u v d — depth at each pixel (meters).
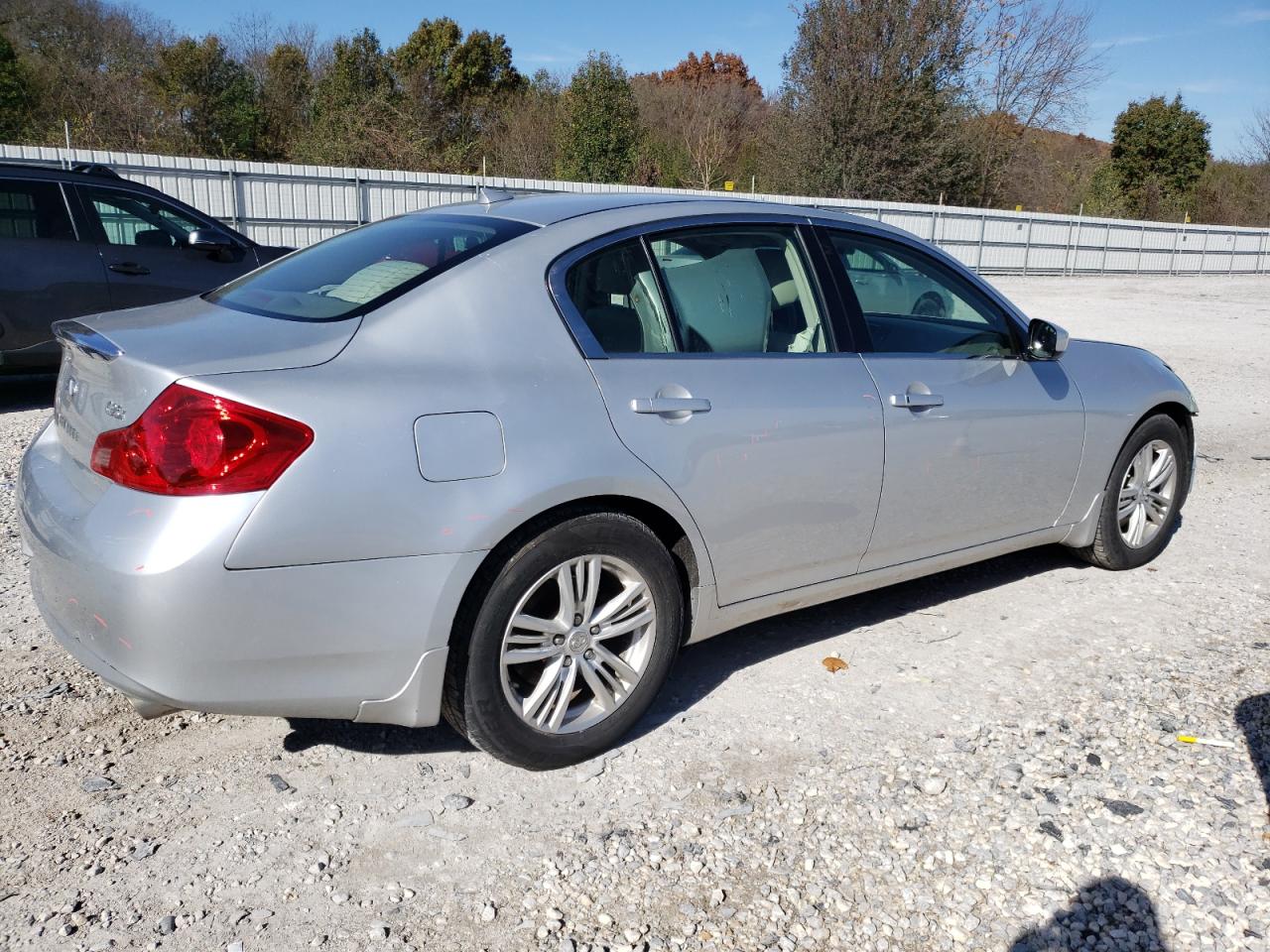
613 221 3.12
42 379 9.27
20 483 2.95
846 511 3.41
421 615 2.55
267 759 2.99
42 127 32.84
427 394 2.57
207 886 2.43
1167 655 3.76
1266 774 2.95
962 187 35.78
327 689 2.53
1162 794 2.85
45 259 7.46
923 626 4.02
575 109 33.53
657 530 3.08
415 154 30.00
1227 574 4.67
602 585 2.98
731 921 2.34
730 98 46.81
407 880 2.46
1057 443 4.08
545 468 2.67
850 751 3.07
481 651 2.69
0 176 7.34
